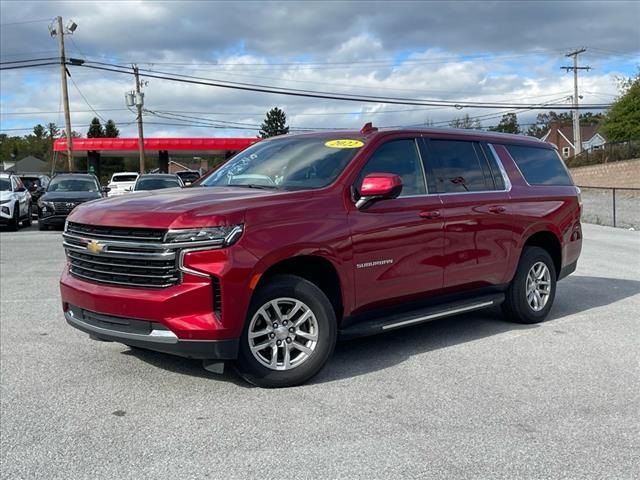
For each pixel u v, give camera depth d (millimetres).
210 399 4637
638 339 6375
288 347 4879
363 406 4512
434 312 5863
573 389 4887
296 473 3529
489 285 6441
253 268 4539
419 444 3900
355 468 3586
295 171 5520
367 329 5312
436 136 6148
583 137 88062
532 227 6801
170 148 46625
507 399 4668
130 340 4633
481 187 6379
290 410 4430
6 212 18438
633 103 54938
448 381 5055
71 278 5152
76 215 5129
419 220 5609
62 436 4008
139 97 43688
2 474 3514
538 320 7023
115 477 3488
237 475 3506
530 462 3676
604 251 13594
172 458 3707
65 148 47406
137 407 4484
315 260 4980
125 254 4617
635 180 41438
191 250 4434
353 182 5297
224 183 5797
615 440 3982
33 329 6641
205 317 4449
